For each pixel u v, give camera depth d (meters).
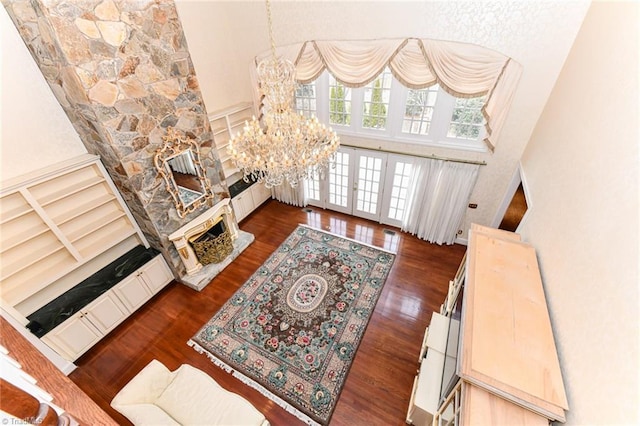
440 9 3.43
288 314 4.09
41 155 3.30
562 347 1.80
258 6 4.52
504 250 2.64
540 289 2.26
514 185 4.05
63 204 3.50
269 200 6.85
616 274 1.37
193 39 4.65
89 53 2.91
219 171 4.85
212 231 4.98
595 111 2.02
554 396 1.63
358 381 3.26
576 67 2.71
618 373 1.21
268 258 5.12
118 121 3.30
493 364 1.78
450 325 3.02
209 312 4.17
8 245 3.03
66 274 3.59
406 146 4.77
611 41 2.02
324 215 6.31
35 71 3.13
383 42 3.88
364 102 4.82
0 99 2.93
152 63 3.50
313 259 5.05
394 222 5.76
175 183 4.12
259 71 2.69
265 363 3.49
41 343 3.13
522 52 3.31
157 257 4.29
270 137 2.83
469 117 4.14
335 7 3.97
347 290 4.42
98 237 3.93
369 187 5.65
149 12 3.34
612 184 1.59
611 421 1.19
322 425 2.91
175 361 3.56
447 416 2.14
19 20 2.80
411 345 3.60
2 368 0.83
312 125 2.99
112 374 3.43
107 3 2.96
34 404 0.74
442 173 4.60
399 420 2.91
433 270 4.71
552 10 3.00
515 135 3.87
